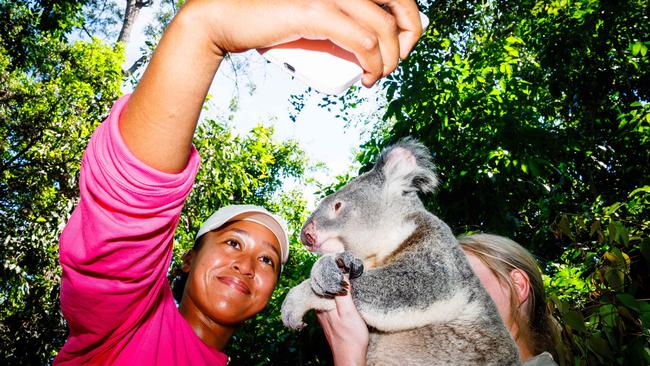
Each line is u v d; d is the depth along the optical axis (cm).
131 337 205
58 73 1549
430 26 1066
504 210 745
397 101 824
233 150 1351
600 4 1099
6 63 1424
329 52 114
